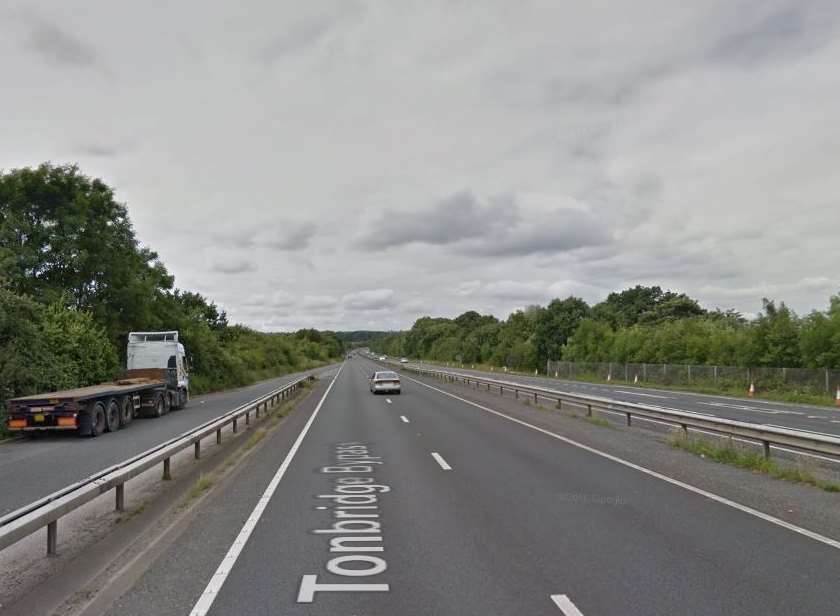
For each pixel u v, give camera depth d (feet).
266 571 20.49
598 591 18.25
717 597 17.67
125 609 17.47
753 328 130.11
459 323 589.32
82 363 93.81
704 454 44.04
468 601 17.62
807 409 83.10
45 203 121.49
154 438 62.54
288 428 66.54
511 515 27.50
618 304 318.86
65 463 46.21
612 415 75.66
